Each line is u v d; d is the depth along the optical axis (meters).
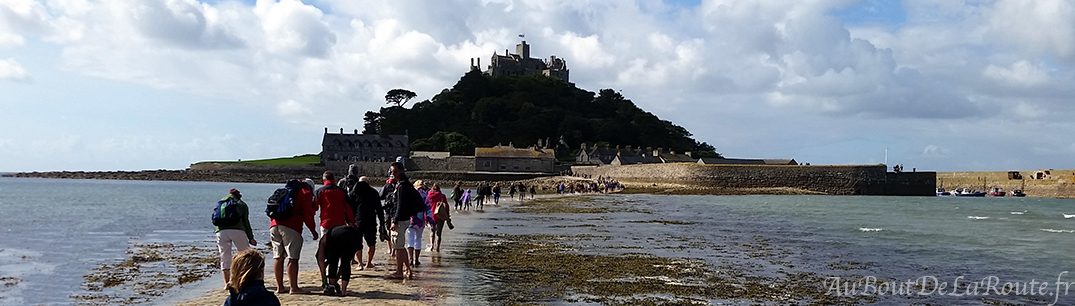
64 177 198.50
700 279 13.91
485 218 31.53
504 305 10.92
